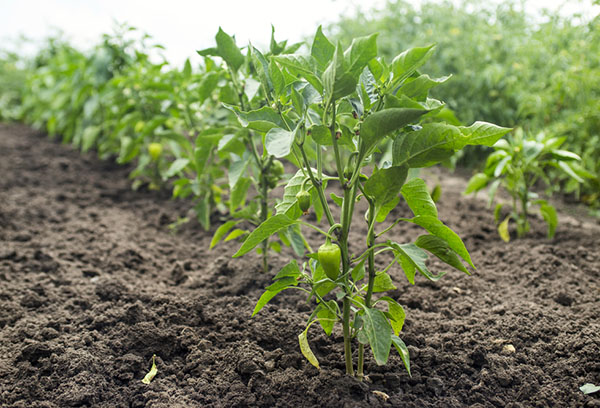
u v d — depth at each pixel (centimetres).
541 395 211
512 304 282
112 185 550
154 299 288
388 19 732
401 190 195
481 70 655
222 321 269
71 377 222
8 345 248
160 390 219
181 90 411
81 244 387
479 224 420
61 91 703
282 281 203
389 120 159
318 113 205
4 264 343
